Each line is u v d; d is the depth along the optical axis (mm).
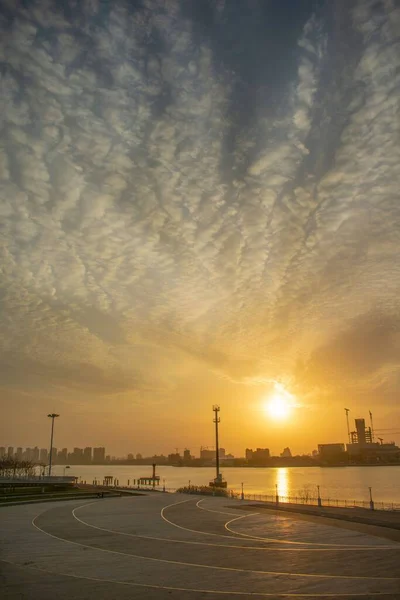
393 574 18062
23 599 15219
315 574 18156
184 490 68812
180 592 15891
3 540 26516
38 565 20125
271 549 23250
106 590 16172
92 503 49656
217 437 91875
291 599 15000
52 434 87938
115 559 21266
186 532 29078
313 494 103875
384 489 122562
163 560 20984
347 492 112438
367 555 21531
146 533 28797
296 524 32031
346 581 17062
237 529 30125
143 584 16922
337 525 31266
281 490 120188
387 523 31672
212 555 21969
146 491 71312
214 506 45906
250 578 17656
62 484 70250
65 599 15164
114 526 31969
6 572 18875
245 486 143125
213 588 16344
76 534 28547
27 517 37125
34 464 138750
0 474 101000
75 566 19906
